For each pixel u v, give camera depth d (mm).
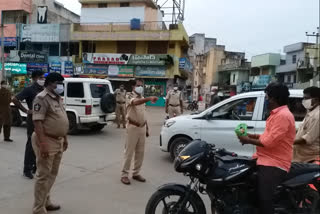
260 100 6113
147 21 29703
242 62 52938
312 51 35844
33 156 5316
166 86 28141
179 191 3246
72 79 9977
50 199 4203
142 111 5355
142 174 5984
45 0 33312
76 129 9953
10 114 8258
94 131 11172
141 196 4734
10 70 28828
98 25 30156
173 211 3264
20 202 4203
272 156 3068
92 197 4578
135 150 5465
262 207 3057
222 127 6406
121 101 12180
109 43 29547
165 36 27750
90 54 28594
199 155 3074
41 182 3689
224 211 3146
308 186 3295
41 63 29016
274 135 2945
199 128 6641
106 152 7746
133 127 5273
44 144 3549
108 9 30219
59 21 35406
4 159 6441
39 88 5281
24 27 30375
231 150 6340
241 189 3150
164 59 27297
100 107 10352
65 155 7148
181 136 6887
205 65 58000
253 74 47938
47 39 30016
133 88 5328
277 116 2984
